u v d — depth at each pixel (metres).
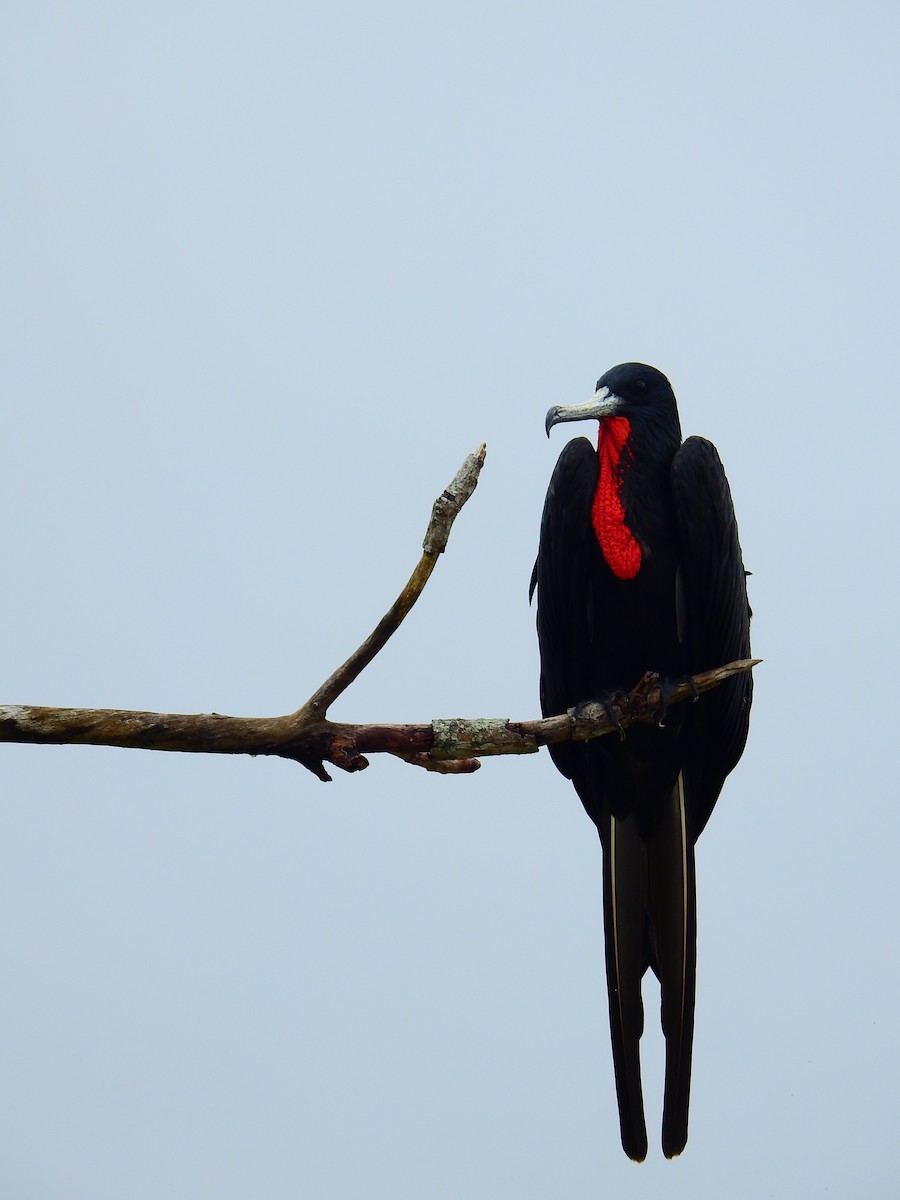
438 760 8.27
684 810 10.99
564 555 10.76
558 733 8.39
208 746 7.83
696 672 10.83
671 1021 10.62
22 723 7.55
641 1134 10.47
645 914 10.95
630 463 10.72
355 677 7.96
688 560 10.46
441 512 7.75
